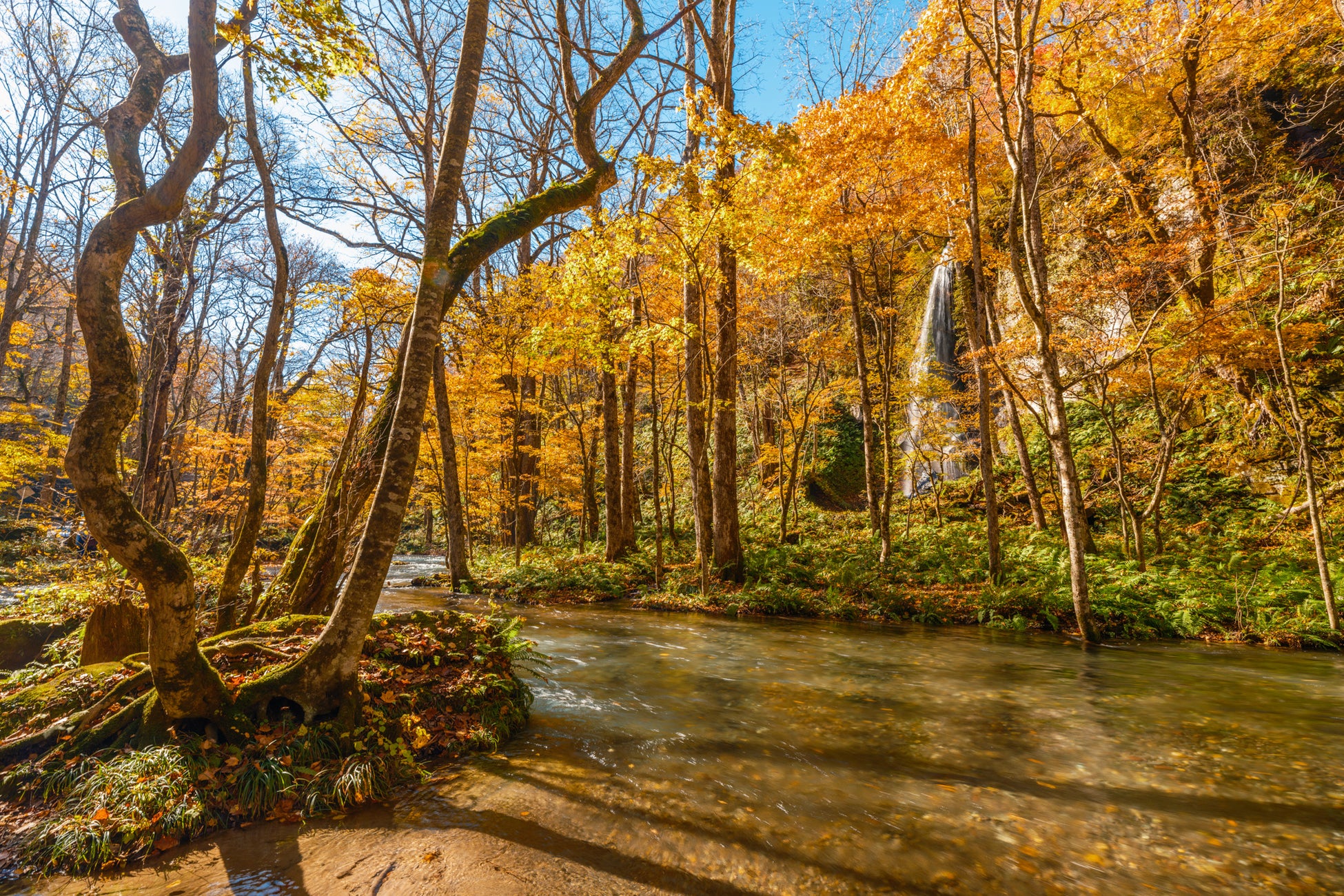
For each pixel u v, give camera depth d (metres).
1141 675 7.47
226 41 4.29
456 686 5.20
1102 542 13.97
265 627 5.41
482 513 22.84
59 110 13.71
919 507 19.50
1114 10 13.30
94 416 3.30
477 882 3.04
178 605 3.74
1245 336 11.01
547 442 22.00
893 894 2.99
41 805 3.57
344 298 8.38
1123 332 13.81
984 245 16.38
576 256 10.85
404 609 11.88
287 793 3.77
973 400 17.80
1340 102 15.08
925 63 11.74
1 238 13.91
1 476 15.92
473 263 4.77
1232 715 5.89
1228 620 9.97
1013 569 12.52
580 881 3.07
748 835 3.55
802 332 22.73
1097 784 4.31
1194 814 3.85
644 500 27.91
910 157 13.08
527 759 4.65
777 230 13.65
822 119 13.01
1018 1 9.04
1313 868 3.23
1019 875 3.16
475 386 17.08
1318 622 9.15
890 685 6.98
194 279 12.93
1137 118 18.17
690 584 13.91
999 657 8.45
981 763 4.69
